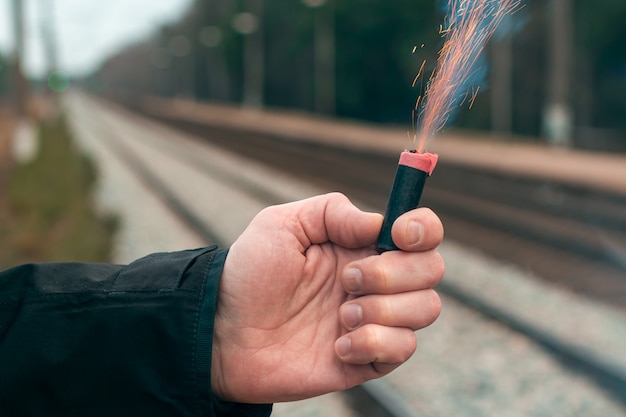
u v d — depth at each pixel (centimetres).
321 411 483
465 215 1380
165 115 8494
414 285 137
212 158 2939
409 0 5928
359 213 151
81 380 133
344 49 6456
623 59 4619
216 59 10369
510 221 1284
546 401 504
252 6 8381
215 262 148
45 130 2772
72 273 143
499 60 3534
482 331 643
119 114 9438
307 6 7275
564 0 2695
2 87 9531
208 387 133
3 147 2566
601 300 778
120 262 962
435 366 566
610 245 1072
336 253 155
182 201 1537
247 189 1828
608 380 534
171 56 14288
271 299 149
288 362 147
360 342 135
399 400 488
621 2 4425
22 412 133
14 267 145
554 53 2716
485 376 546
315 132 4512
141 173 2191
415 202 135
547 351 592
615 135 4434
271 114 7200
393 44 6269
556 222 1288
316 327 151
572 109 4669
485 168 2158
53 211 1297
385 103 6550
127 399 134
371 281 137
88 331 135
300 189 1888
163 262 146
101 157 2858
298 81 7894
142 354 134
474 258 992
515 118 4950
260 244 151
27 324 136
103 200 1558
